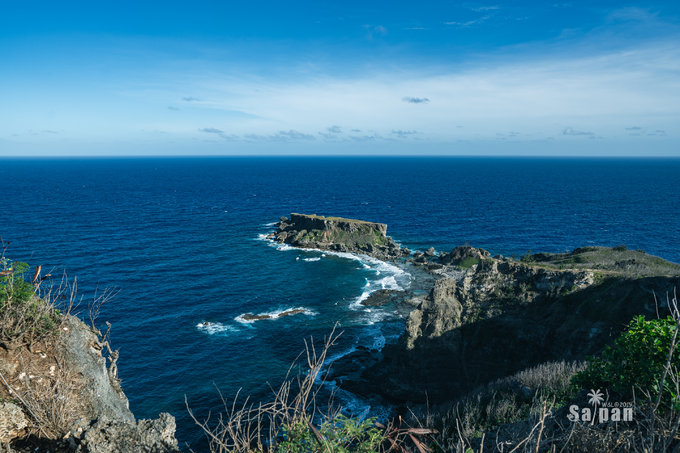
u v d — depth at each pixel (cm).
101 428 870
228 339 5747
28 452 861
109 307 6412
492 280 5109
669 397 853
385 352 5344
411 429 659
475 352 4862
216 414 4106
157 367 4938
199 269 8800
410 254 10569
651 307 3912
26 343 1077
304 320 6500
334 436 648
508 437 932
